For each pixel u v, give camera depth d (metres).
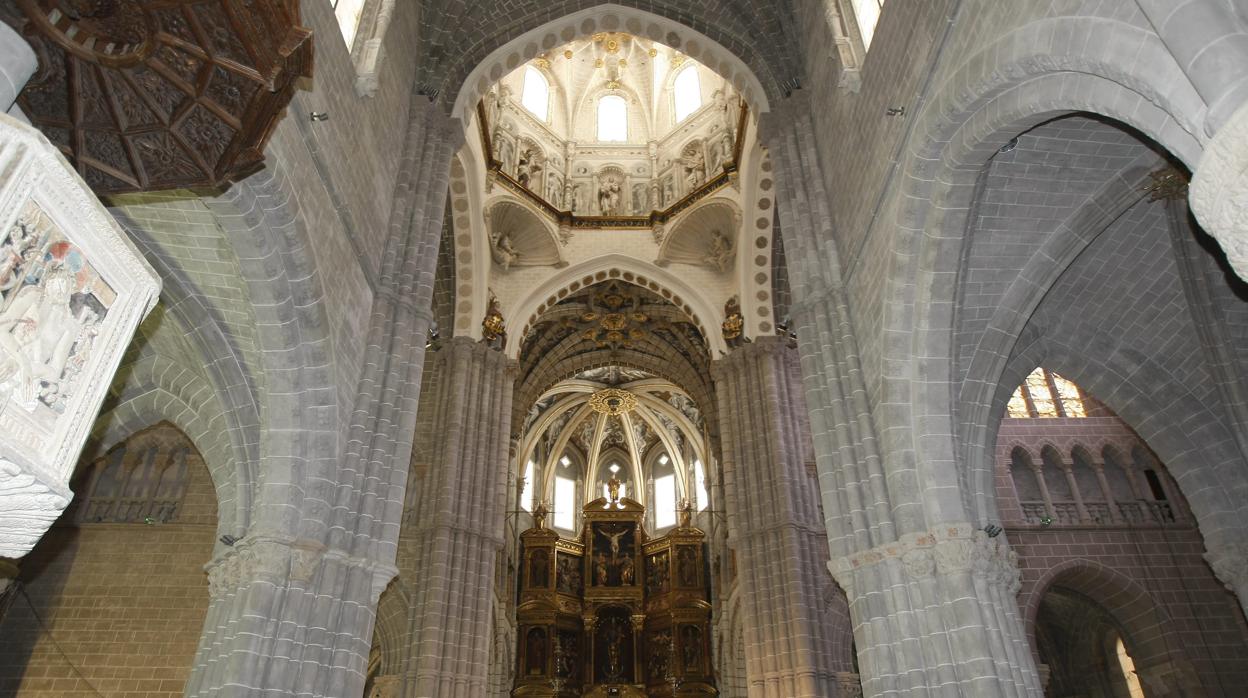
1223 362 12.61
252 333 11.97
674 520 40.28
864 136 13.34
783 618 21.25
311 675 10.88
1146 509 21.20
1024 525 20.91
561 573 37.50
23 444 4.29
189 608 18.39
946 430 11.94
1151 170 11.33
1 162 4.16
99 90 6.43
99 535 19.05
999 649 10.53
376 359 13.62
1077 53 7.40
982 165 10.80
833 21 14.67
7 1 5.51
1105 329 13.91
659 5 18.91
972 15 9.54
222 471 12.88
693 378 32.84
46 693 17.45
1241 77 5.10
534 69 30.92
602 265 28.44
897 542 11.62
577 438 42.72
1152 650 19.98
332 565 11.66
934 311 11.88
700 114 29.92
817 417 13.72
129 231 10.83
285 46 6.52
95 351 4.79
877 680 11.23
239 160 7.42
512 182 27.09
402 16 16.22
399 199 15.42
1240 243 5.03
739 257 26.84
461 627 21.30
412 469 24.61
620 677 36.31
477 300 25.67
